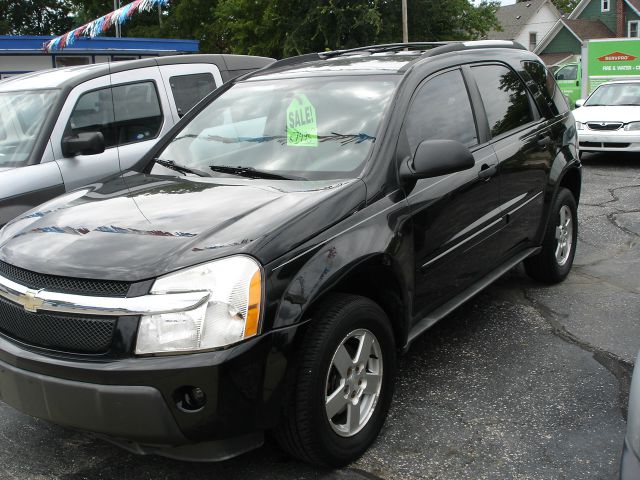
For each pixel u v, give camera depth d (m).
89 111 6.00
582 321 4.75
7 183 5.23
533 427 3.38
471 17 32.62
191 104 6.88
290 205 3.04
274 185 3.37
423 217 3.54
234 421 2.63
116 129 6.17
